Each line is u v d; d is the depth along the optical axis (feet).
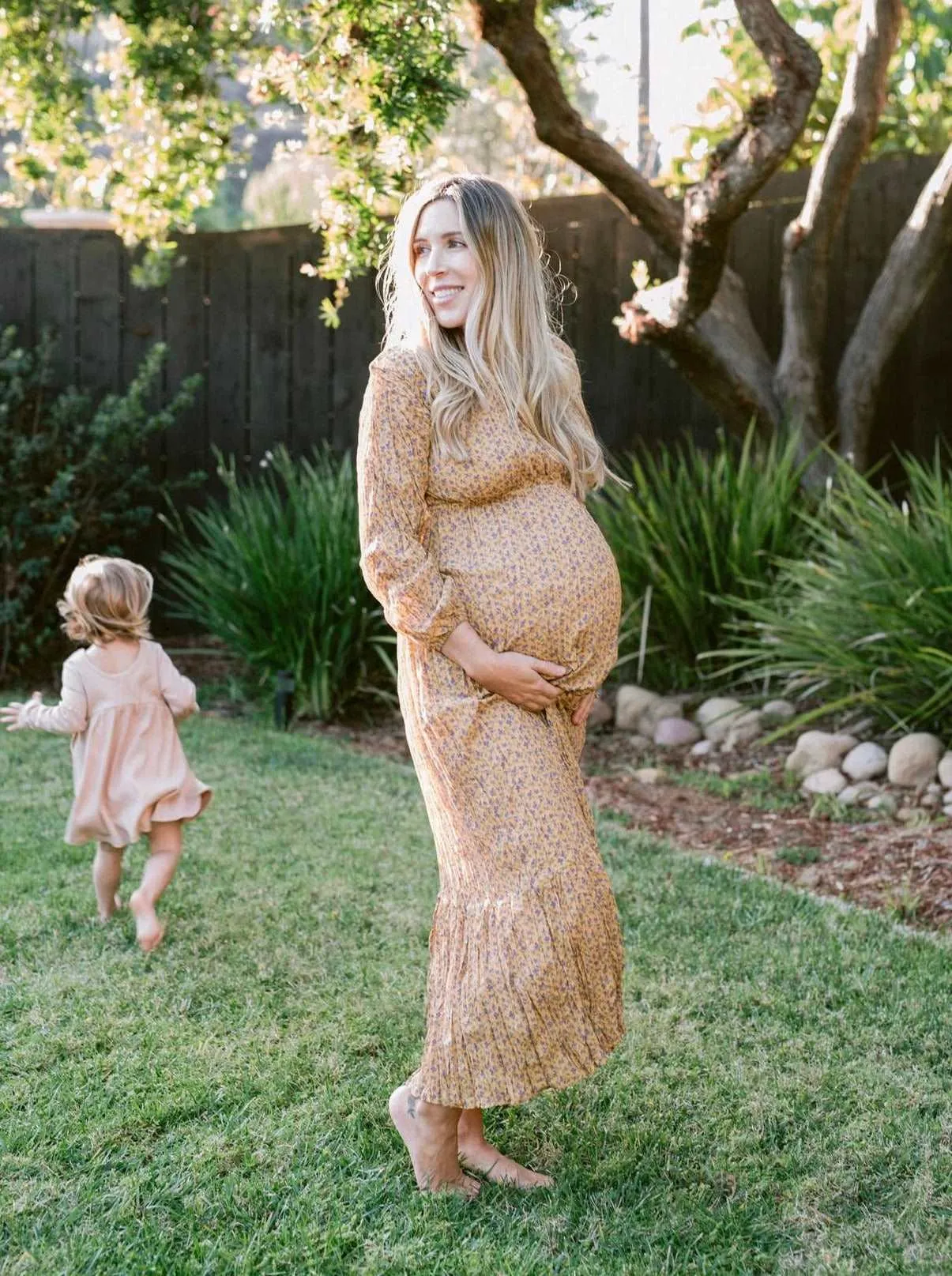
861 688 17.37
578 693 7.42
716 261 17.84
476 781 7.06
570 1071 6.95
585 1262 6.73
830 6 26.84
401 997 9.96
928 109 26.61
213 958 10.77
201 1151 7.72
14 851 13.66
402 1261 6.68
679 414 24.22
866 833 14.60
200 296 26.78
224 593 22.54
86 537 25.07
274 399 26.76
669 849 14.24
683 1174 7.63
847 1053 9.08
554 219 24.54
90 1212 7.12
